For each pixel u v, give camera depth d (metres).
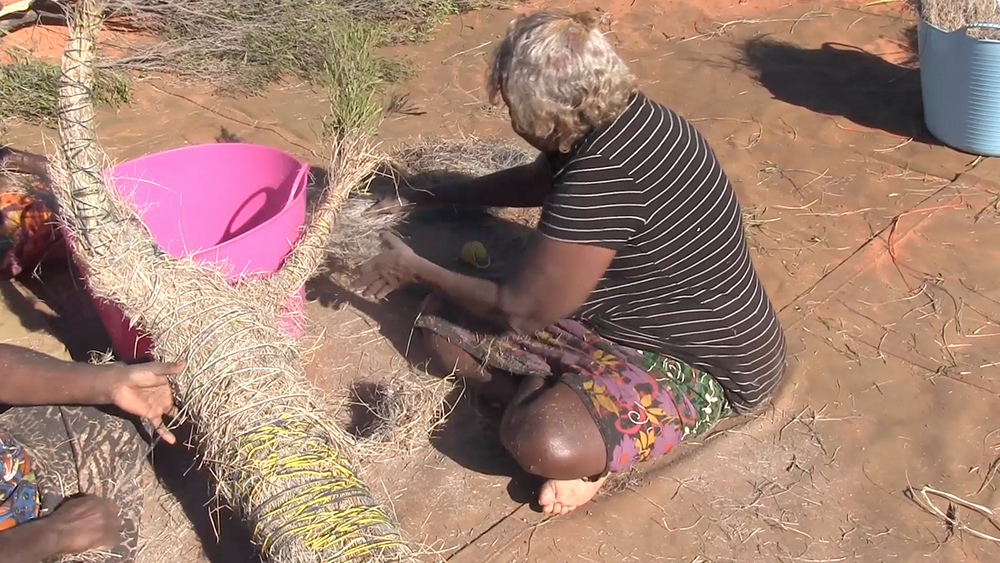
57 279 3.49
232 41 4.98
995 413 2.96
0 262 3.37
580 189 2.28
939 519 2.65
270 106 4.62
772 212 3.89
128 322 2.71
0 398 2.49
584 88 2.15
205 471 2.74
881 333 3.27
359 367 3.14
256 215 3.35
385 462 2.79
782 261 3.62
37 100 4.47
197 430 2.54
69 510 2.34
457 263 3.56
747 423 2.95
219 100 4.67
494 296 2.58
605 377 2.59
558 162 2.44
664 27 5.44
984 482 2.75
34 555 2.21
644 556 2.56
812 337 3.26
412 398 2.89
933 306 3.38
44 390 2.45
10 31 5.09
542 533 2.62
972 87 3.99
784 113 4.57
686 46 5.22
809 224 3.82
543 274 2.41
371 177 3.28
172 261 2.67
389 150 4.13
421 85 4.85
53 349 3.18
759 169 4.17
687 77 4.91
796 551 2.57
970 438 2.88
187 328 2.52
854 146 4.32
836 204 3.93
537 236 2.39
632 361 2.65
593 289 2.48
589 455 2.50
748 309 2.62
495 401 2.99
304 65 4.92
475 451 2.86
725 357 2.64
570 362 2.68
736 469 2.81
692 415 2.66
